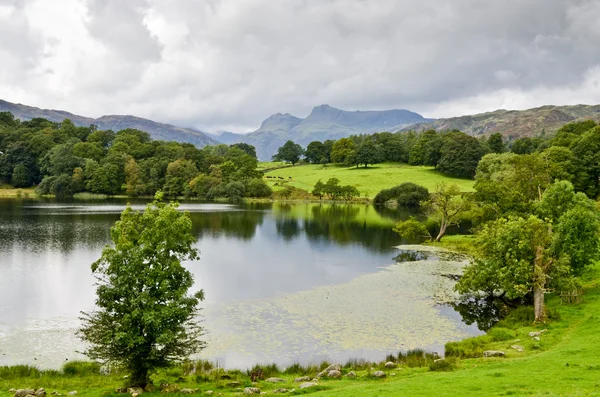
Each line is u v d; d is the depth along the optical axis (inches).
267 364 1115.3
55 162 6855.3
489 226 1878.7
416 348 1228.5
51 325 1381.6
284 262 2440.9
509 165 4138.8
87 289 1784.0
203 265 2325.3
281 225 4025.6
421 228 3073.3
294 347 1232.2
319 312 1550.2
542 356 991.6
